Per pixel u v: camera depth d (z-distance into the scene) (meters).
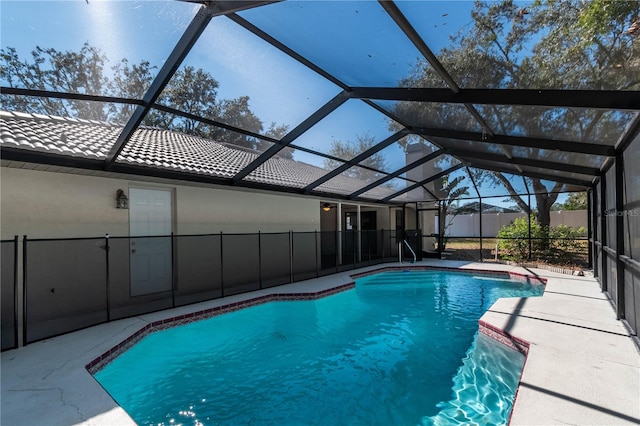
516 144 5.95
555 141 5.52
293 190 9.13
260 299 7.21
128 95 4.05
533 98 3.89
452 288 9.79
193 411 3.64
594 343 4.28
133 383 4.29
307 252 10.84
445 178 12.29
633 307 4.45
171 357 5.07
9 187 5.00
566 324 5.05
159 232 7.14
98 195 6.07
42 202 5.34
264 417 3.53
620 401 2.94
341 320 6.86
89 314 5.74
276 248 9.70
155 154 7.04
